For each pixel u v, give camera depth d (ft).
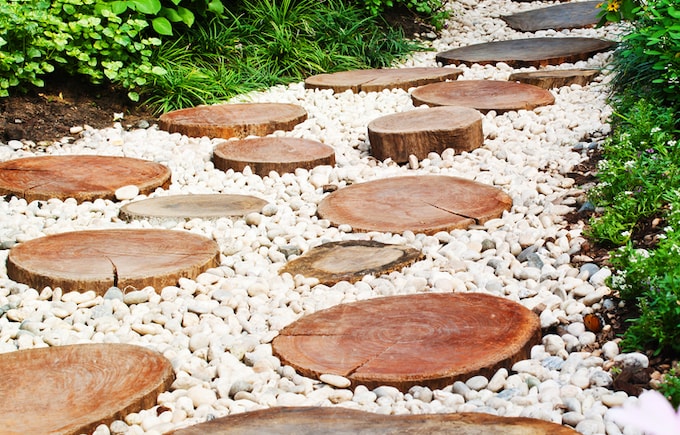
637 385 9.05
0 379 9.34
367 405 8.87
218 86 14.44
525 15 17.52
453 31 17.17
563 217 11.18
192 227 11.24
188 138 13.29
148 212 11.39
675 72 12.19
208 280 10.41
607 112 13.08
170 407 9.05
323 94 14.51
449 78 14.79
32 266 10.43
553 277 10.34
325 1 16.47
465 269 10.53
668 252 9.80
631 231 10.66
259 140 12.89
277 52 15.26
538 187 11.70
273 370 9.50
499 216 11.23
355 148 13.07
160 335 9.82
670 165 10.96
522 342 9.50
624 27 16.26
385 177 12.16
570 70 14.53
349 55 15.74
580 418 8.27
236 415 8.32
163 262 10.50
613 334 9.71
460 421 7.92
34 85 13.83
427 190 11.66
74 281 10.25
